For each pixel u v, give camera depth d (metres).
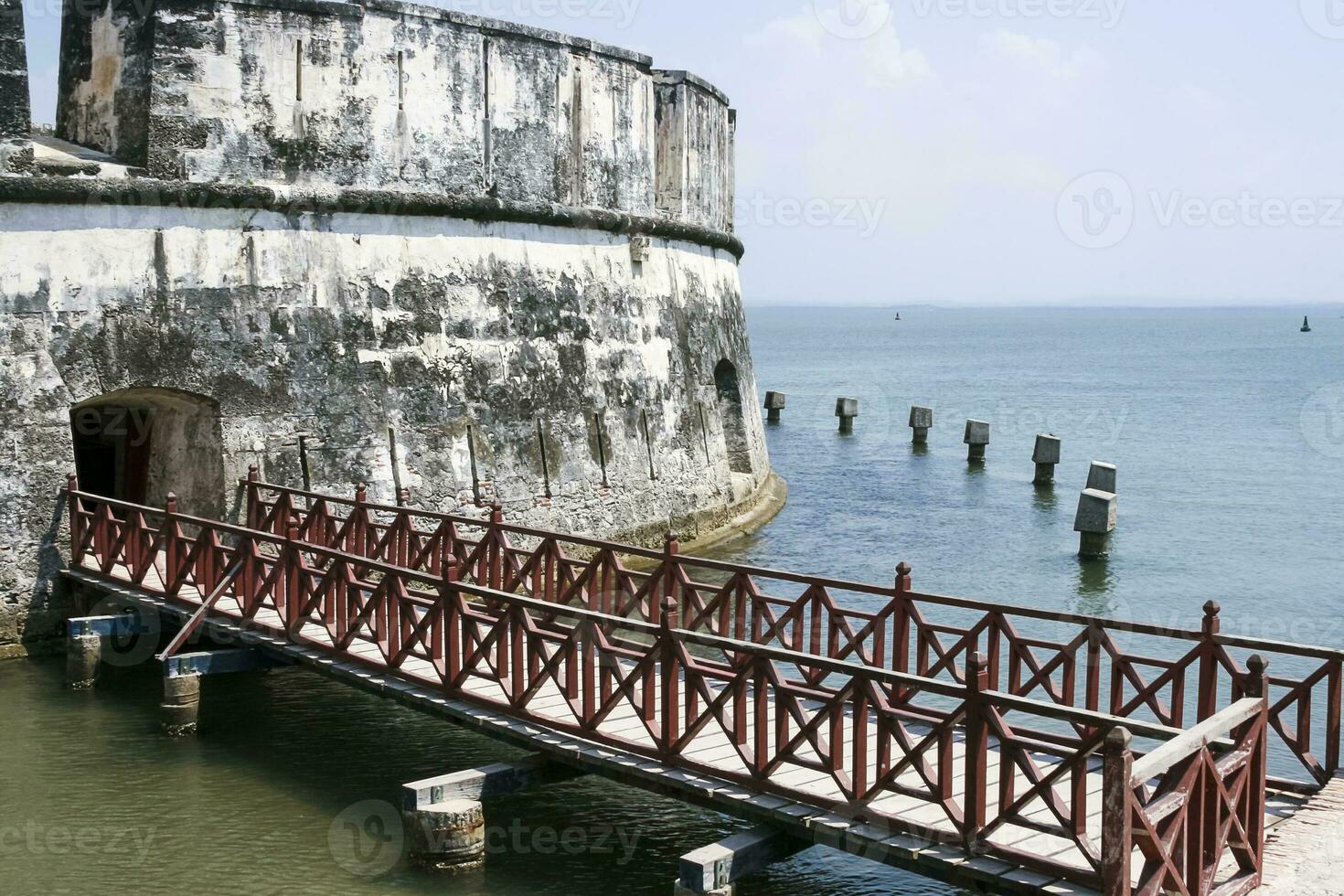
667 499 23.42
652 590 13.27
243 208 16.95
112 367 15.88
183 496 17.22
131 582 14.70
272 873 10.06
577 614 10.43
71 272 15.61
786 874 10.37
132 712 13.62
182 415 17.28
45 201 15.38
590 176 21.89
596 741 10.32
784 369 90.38
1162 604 20.56
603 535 21.55
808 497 31.50
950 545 25.41
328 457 17.59
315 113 17.72
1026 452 41.62
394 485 18.22
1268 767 12.84
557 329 20.88
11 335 15.22
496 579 14.46
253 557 13.30
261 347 17.09
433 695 11.40
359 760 12.47
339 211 17.91
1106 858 7.03
